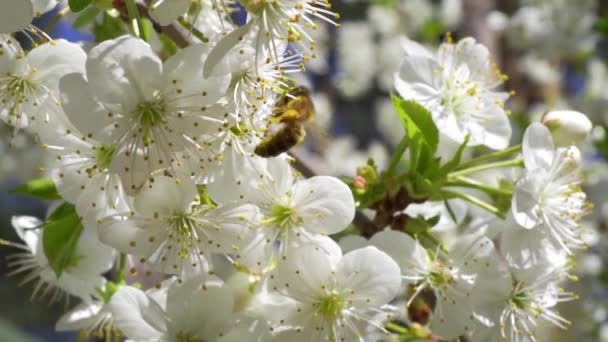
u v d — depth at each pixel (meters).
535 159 0.50
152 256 0.47
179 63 0.46
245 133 0.47
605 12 0.85
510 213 0.50
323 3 0.47
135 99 0.46
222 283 0.47
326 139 0.51
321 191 0.48
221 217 0.47
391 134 0.90
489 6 0.80
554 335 0.67
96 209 0.48
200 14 0.49
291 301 0.48
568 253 0.50
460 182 0.51
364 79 0.94
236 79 0.47
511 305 0.50
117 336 0.50
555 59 0.80
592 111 0.74
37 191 0.49
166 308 0.47
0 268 0.91
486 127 0.52
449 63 0.52
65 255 0.49
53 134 0.47
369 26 0.92
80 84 0.46
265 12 0.47
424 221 0.50
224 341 0.48
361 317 0.48
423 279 0.49
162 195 0.47
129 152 0.46
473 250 0.50
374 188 0.50
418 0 0.84
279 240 0.48
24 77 0.47
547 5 0.81
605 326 0.68
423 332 0.51
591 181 0.67
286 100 0.50
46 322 0.93
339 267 0.48
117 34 0.51
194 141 0.46
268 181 0.48
